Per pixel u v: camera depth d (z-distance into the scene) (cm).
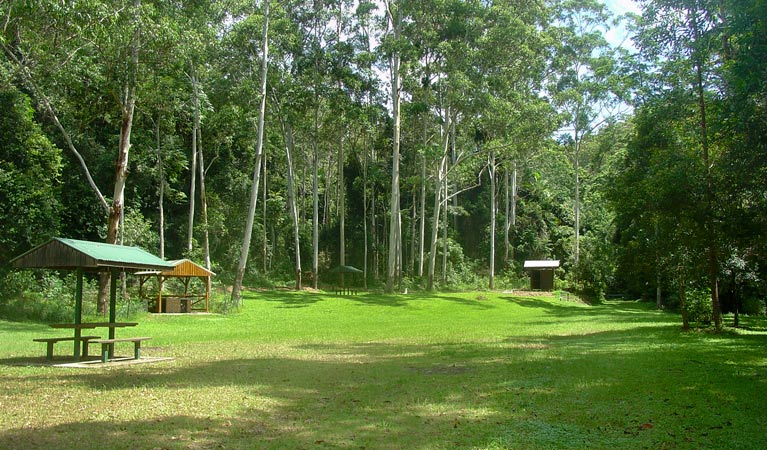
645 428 710
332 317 3014
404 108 4450
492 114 3847
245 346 1670
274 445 635
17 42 2077
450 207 5547
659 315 3462
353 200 6266
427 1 3991
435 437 670
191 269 3052
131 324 1366
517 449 625
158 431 684
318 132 4591
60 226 2959
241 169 4931
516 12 4103
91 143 3531
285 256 5544
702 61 1892
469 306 3803
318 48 4144
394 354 1469
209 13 3020
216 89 3588
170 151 3550
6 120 2669
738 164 1414
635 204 2020
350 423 736
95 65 2392
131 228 3356
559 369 1176
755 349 1531
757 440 655
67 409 793
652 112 2262
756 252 1820
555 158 5362
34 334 1850
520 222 6469
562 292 4975
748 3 1170
